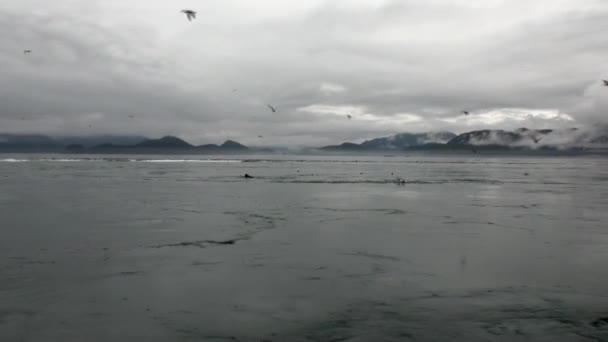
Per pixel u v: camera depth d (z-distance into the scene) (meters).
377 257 17.02
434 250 18.23
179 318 11.08
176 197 37.53
